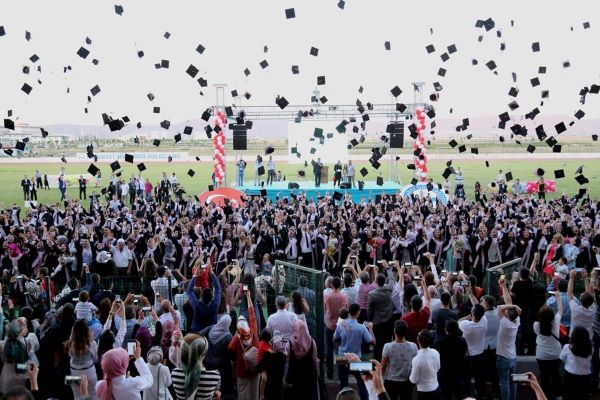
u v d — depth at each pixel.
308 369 6.41
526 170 48.53
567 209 20.34
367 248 15.09
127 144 102.31
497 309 7.31
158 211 20.31
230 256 14.25
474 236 14.57
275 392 6.33
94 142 105.81
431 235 15.15
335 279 8.25
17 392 2.97
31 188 33.97
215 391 5.61
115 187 31.86
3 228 17.25
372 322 7.97
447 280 9.24
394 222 15.94
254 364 6.38
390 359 6.36
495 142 93.75
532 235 14.99
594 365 7.68
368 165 54.59
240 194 23.27
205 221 17.86
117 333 7.04
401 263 14.93
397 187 29.34
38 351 6.46
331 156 37.22
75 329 5.92
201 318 7.32
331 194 28.52
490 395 7.41
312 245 15.51
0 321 8.21
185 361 5.29
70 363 6.09
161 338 7.34
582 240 13.84
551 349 6.98
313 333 8.14
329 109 29.80
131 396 5.22
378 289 8.00
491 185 34.94
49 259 13.74
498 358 7.05
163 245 14.38
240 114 25.78
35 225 18.66
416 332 7.14
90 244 14.04
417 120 29.27
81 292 7.58
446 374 6.61
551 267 11.39
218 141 29.84
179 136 20.70
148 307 7.75
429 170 49.47
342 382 6.96
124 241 14.17
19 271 13.73
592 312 7.59
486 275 9.28
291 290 9.30
